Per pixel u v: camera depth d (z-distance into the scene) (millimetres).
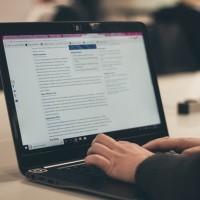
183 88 2375
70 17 3510
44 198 847
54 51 1118
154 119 1271
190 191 749
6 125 1620
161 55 3131
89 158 949
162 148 1080
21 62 1058
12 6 4117
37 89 1068
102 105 1171
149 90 1281
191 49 3643
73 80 1134
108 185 863
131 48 1273
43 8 3865
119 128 1188
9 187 935
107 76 1201
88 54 1177
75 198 839
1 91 1968
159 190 776
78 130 1114
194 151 946
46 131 1062
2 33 1043
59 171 989
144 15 5480
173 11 3734
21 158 1010
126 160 893
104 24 1228
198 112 1914
